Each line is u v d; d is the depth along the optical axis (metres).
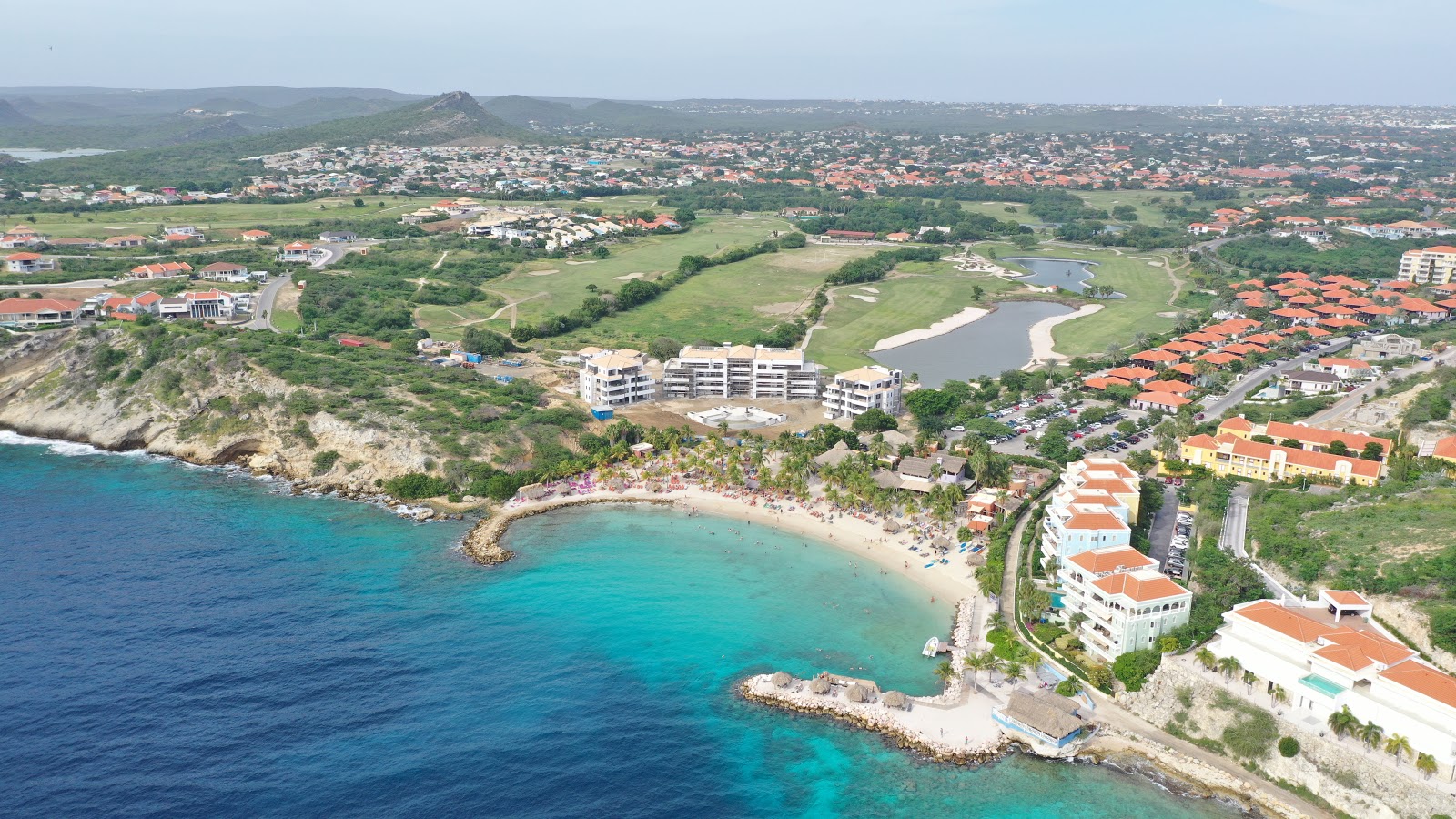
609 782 151.12
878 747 161.00
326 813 142.25
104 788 145.38
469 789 148.38
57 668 174.88
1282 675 157.62
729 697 173.62
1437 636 166.25
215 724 160.88
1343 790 143.88
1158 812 146.62
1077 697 170.62
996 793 150.75
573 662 183.25
